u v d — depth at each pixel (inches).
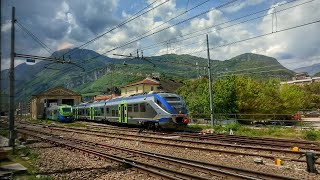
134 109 1118.4
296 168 406.3
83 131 1064.2
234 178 346.9
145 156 514.0
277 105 1726.1
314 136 733.9
